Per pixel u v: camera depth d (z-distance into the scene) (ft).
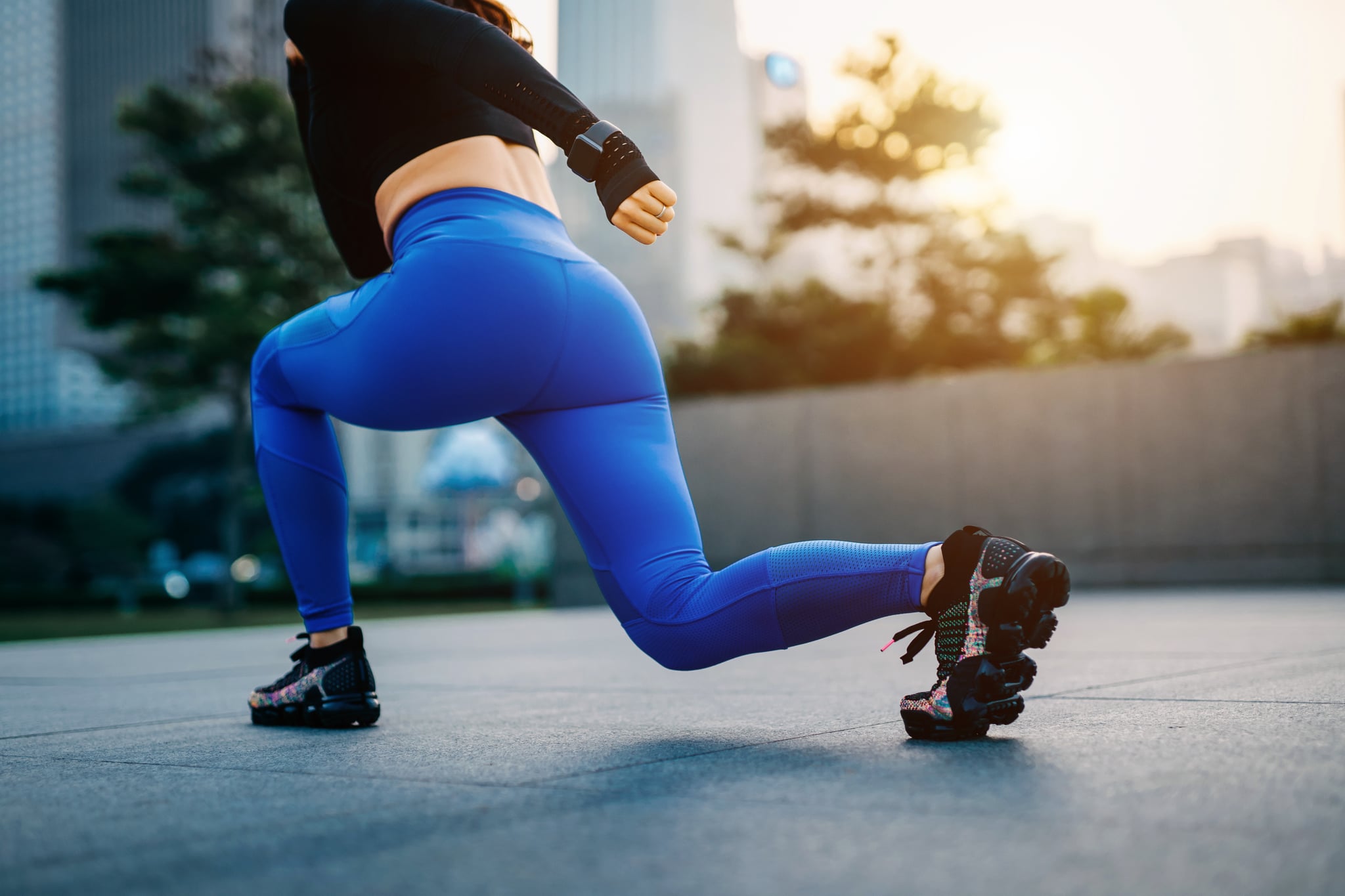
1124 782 4.65
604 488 6.40
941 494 39.96
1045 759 5.27
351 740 7.06
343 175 7.14
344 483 7.89
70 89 201.05
